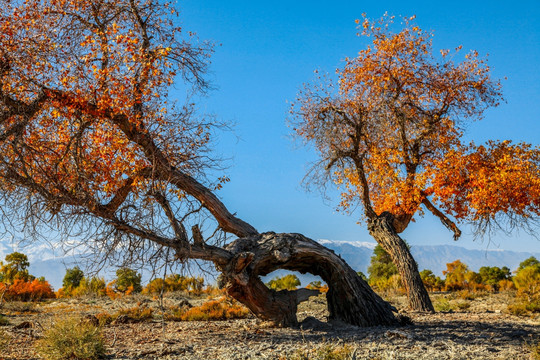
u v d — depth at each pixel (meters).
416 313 15.37
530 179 17.03
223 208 11.05
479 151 18.44
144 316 13.34
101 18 10.37
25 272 29.56
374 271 34.03
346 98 17.55
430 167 18.55
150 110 9.59
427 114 18.47
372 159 18.41
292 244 10.70
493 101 18.58
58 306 19.88
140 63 9.51
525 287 21.30
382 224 17.81
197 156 9.88
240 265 9.95
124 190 9.70
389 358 6.76
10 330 10.78
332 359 6.45
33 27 9.41
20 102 9.02
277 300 10.92
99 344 7.75
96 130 9.73
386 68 17.75
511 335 9.00
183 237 9.12
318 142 16.94
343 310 11.30
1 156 8.33
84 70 9.26
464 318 13.40
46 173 8.91
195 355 7.66
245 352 7.66
